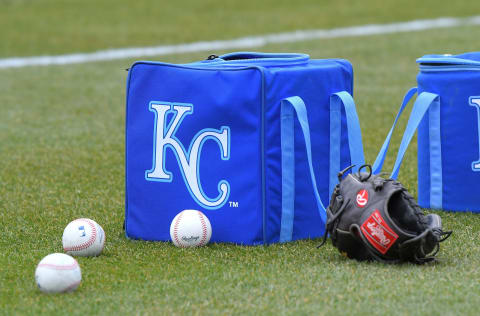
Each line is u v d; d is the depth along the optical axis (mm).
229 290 13320
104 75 44031
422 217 14578
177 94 16438
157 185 16859
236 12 68062
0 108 35969
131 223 17266
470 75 18312
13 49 52844
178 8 70125
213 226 16391
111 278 14188
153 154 16828
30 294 13422
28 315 12445
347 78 17750
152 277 14203
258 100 15680
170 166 16672
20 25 61969
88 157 26688
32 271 14766
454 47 48531
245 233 16125
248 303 12672
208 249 15977
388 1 72812
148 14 67188
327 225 14883
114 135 30359
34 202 20984
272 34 57312
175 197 16703
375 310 12195
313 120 16688
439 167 19000
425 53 47344
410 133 17688
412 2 71938
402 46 50250
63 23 62750
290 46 51562
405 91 37250
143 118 16891
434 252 15383
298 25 61312
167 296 13109
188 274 14328
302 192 16594
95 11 68750
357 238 14586
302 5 71500
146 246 16547
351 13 66875
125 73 44500
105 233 17734
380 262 14602
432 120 18875
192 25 61812
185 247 16109
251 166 15906
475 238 16609
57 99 37906
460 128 18609
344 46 51125
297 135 16281
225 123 16031
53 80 42844
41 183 23219
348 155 17375
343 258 15219
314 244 16359
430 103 18047
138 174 17047
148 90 16781
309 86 16516
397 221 14719
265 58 17703
